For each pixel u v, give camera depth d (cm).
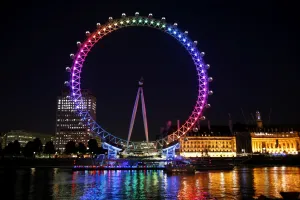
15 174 13138
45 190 8056
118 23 13300
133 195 7231
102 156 18412
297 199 4688
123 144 14838
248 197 6862
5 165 18000
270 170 16038
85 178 11262
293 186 8675
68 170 15912
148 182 9850
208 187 8512
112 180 10469
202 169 16188
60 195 7281
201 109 13675
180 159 16288
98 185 9050
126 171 15075
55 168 17575
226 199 6606
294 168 18088
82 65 13050
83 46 13025
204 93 13700
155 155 15200
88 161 18075
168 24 13612
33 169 16850
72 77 12925
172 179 10800
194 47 13738
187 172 13575
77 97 12962
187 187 8519
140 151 15188
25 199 6781
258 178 11062
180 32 13662
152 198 6806
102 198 6850
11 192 7750
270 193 7412
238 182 9725
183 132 14175
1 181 10150
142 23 13525
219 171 15312
